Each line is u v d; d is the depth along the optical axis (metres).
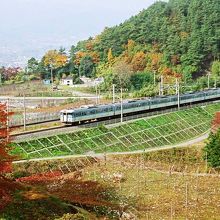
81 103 140.50
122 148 87.88
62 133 83.81
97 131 89.94
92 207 50.38
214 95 143.12
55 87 186.25
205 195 57.47
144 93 150.50
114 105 102.75
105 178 64.50
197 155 85.31
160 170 71.62
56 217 41.41
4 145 37.28
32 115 108.00
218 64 187.00
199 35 196.38
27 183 54.66
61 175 66.56
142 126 100.12
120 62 186.75
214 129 101.12
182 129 107.88
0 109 38.62
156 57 193.38
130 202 53.91
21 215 40.47
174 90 152.75
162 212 50.69
